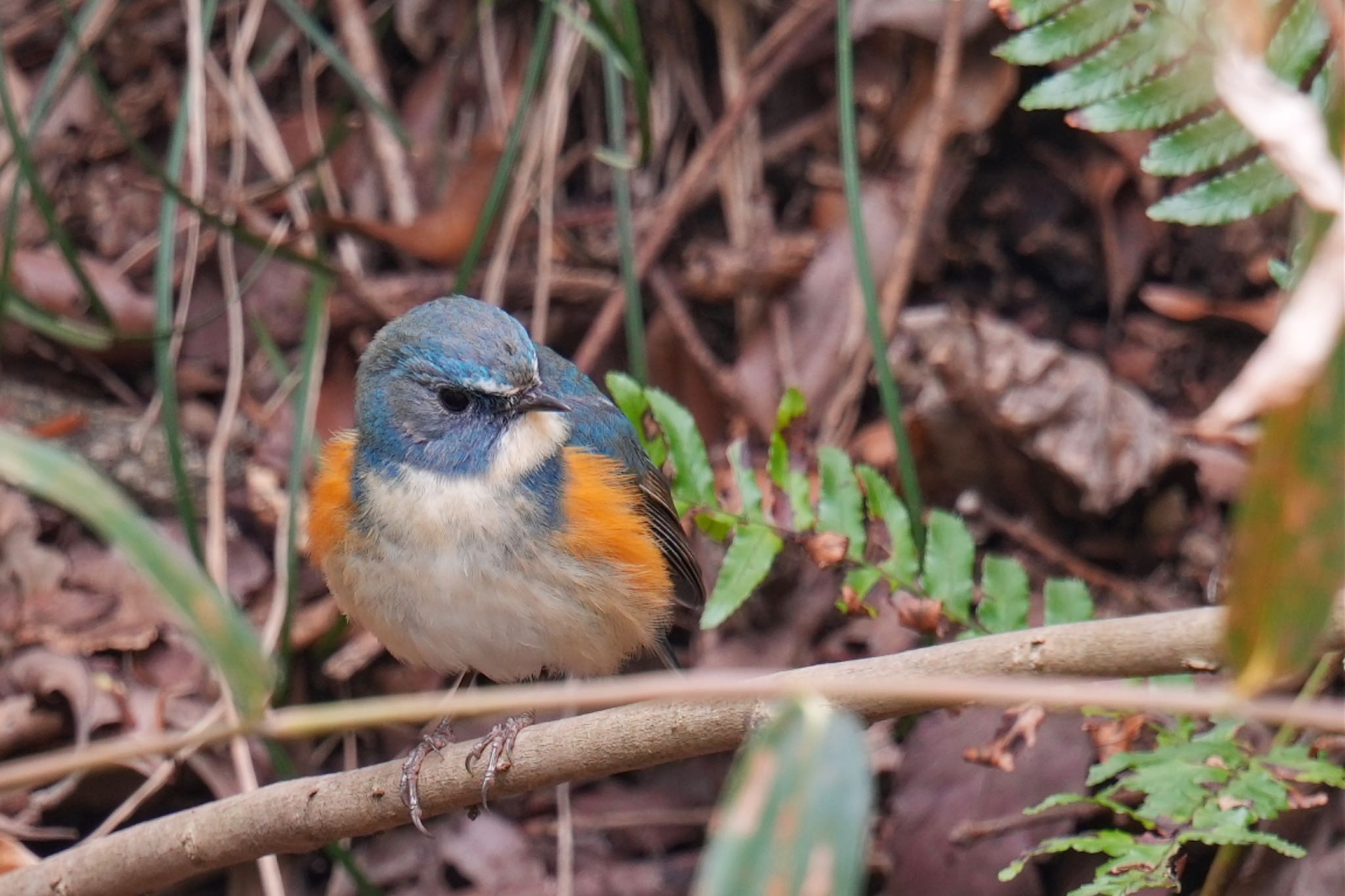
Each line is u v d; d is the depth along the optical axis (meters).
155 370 11.95
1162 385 11.30
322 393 11.78
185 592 3.52
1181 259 11.43
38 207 11.30
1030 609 10.20
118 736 10.23
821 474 8.34
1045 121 11.77
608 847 10.75
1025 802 9.01
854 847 2.94
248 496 11.48
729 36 12.38
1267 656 3.13
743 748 6.41
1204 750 7.32
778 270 11.61
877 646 10.39
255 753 10.64
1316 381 2.92
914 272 11.73
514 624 8.27
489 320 8.34
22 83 12.66
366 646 11.11
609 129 12.55
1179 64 6.48
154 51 12.75
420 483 8.19
